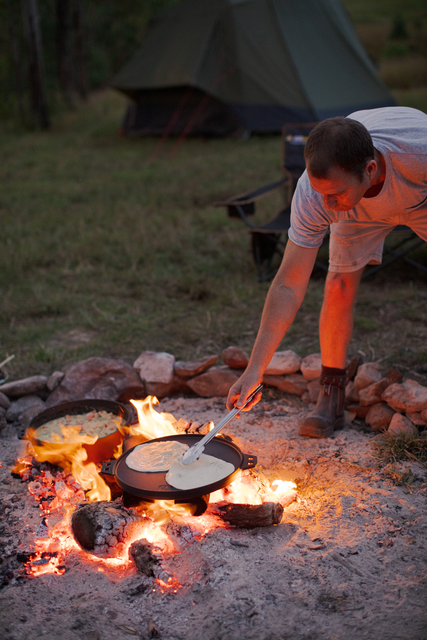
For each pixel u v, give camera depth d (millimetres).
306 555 1786
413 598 1606
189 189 7750
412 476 2160
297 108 10758
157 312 3961
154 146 11555
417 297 3963
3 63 18094
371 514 1966
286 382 2879
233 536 1864
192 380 2922
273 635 1513
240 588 1658
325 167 1575
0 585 1717
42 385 2912
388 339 3350
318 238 2033
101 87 20766
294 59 10664
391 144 1797
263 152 10203
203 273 4609
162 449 2025
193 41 11102
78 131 14125
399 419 2461
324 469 2248
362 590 1646
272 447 2424
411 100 12758
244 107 11164
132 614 1601
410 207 1979
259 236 4309
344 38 11430
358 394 2664
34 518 2014
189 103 11969
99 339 3568
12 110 16344
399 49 22094
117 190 8008
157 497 1716
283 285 2051
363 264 2357
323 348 2516
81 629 1556
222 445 2066
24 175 9328
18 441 2570
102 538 1724
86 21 21391
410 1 36500
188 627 1551
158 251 5328
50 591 1686
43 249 5395
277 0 10844
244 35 10812
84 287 4473
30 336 3643
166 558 1768
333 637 1496
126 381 2885
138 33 23516
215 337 3529
